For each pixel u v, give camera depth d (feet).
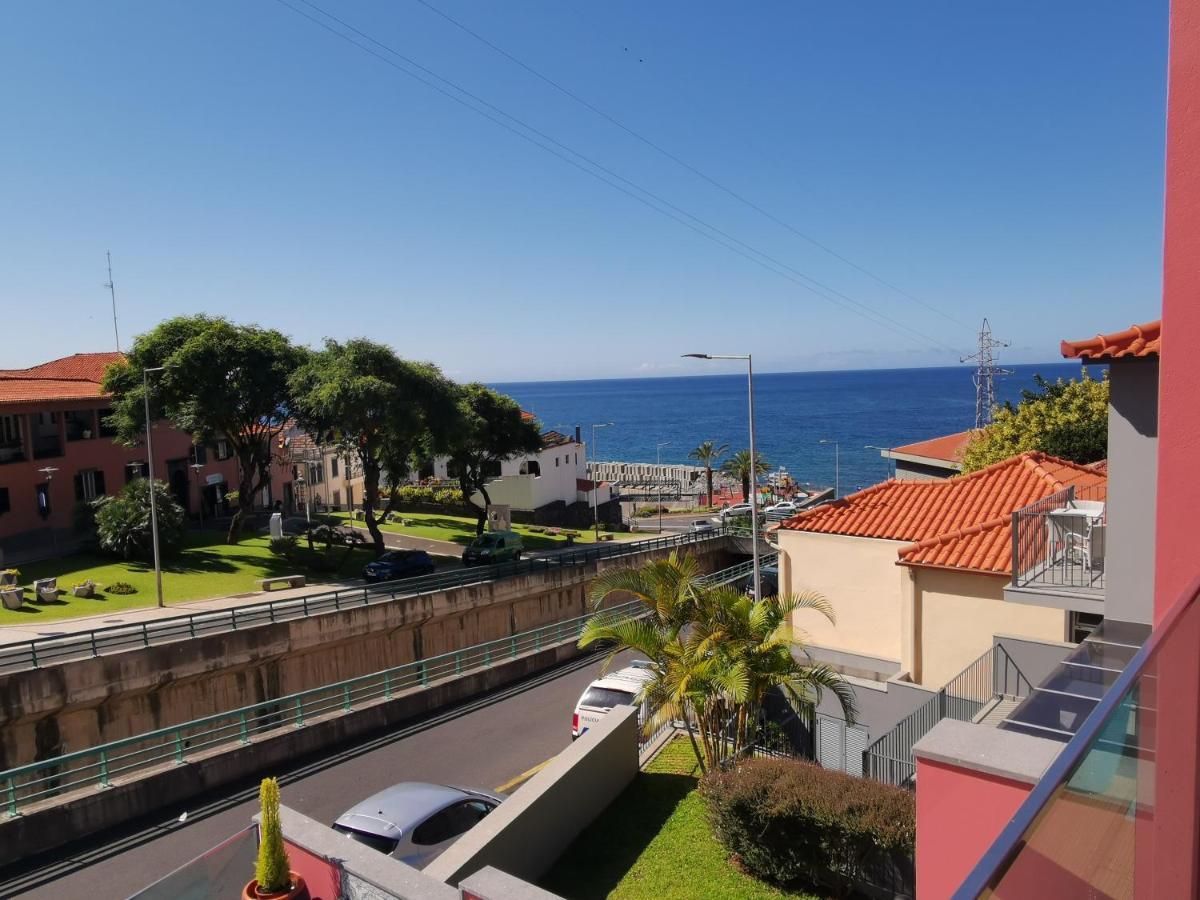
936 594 52.11
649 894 33.47
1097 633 31.71
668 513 245.45
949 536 52.95
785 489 260.83
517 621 110.22
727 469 231.71
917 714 47.14
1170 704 10.57
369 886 23.81
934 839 20.75
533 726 66.03
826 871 32.24
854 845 31.27
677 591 46.80
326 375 118.93
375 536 128.67
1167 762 10.32
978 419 260.62
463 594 100.63
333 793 52.21
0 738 61.11
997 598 49.80
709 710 45.34
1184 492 17.17
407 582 103.60
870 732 53.72
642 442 615.57
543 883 34.81
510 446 164.76
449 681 73.36
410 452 134.51
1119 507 32.07
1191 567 17.12
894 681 53.11
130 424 121.49
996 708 43.88
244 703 77.92
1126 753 9.09
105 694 66.44
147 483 117.50
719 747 45.24
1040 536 43.45
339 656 87.15
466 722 67.51
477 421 148.36
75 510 117.08
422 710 70.13
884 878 31.09
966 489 62.64
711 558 153.58
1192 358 17.11
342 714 62.69
